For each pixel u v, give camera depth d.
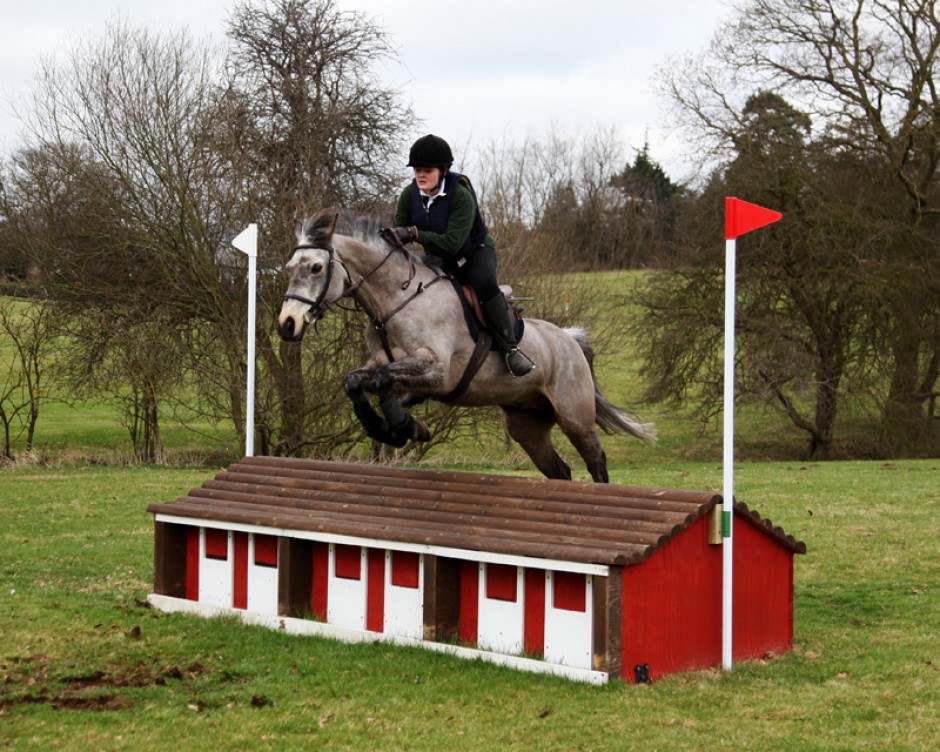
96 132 14.61
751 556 5.46
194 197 14.83
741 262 19.11
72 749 3.81
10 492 12.11
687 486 13.28
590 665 4.74
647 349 20.09
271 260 15.08
